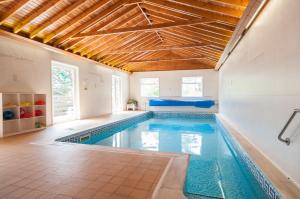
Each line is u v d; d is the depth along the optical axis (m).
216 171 3.33
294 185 2.09
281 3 2.49
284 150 2.41
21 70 5.03
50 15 4.53
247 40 4.15
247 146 3.62
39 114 5.32
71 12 4.64
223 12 3.84
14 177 2.33
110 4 4.88
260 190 2.52
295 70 2.13
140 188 2.06
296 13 2.11
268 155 2.94
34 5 4.07
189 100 10.81
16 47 4.91
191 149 4.70
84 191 2.01
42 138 4.27
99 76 8.74
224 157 4.08
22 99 5.04
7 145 3.71
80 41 6.05
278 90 2.57
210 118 10.10
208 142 5.36
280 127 2.52
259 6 2.79
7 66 4.68
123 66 10.46
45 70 5.80
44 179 2.28
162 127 7.63
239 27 3.68
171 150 4.61
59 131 5.01
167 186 2.09
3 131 4.42
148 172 2.46
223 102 8.47
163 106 11.24
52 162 2.82
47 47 5.55
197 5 3.93
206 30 5.25
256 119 3.53
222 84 8.79
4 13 3.95
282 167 2.46
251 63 3.84
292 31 2.20
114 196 1.91
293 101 2.18
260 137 3.31
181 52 9.84
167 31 6.67
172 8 4.52
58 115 6.63
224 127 5.84
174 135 6.23
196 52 8.61
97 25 5.55
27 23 4.32
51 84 6.02
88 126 5.75
